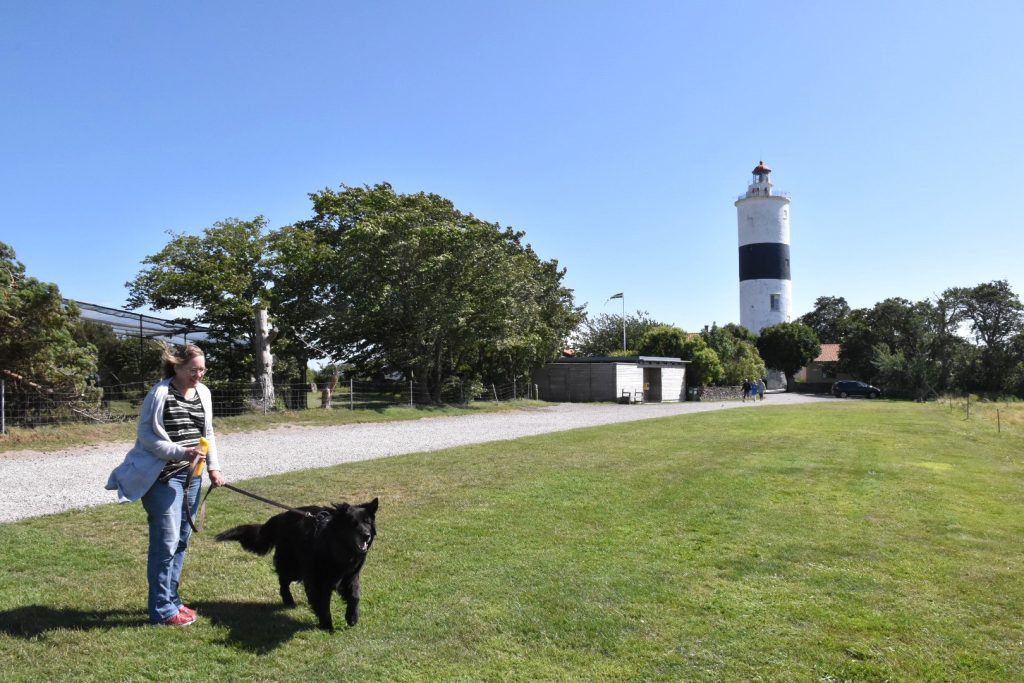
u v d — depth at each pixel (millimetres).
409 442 15688
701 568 5766
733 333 66875
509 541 6555
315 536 4344
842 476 10742
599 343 57875
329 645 4156
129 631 4266
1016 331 54188
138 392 22703
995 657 4113
